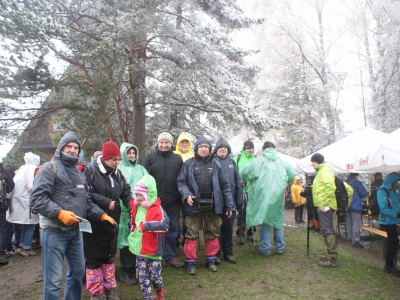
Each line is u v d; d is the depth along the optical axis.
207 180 4.81
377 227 9.78
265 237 5.85
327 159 9.26
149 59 10.32
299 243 6.95
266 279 4.67
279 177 5.72
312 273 5.02
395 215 5.27
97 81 8.00
